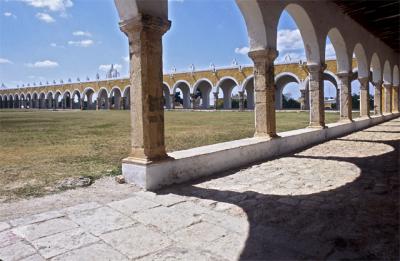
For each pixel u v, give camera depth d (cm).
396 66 2027
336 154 743
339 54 1203
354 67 2941
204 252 276
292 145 827
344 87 1228
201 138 1148
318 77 984
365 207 375
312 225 328
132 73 493
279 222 338
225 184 499
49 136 1275
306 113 3167
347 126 1196
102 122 2192
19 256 272
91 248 285
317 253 271
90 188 484
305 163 654
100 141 1097
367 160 663
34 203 415
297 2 846
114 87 5534
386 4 1037
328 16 1016
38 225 337
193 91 4419
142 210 380
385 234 301
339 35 1127
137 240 300
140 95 482
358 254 266
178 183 510
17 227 331
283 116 2672
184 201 415
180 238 304
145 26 470
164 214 367
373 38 1498
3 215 371
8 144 1028
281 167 621
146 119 482
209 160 572
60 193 460
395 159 664
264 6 720
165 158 500
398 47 1822
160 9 490
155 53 489
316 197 419
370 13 1138
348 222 332
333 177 527
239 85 3947
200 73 4334
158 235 311
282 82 3825
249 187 477
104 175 571
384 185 469
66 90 6506
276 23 765
